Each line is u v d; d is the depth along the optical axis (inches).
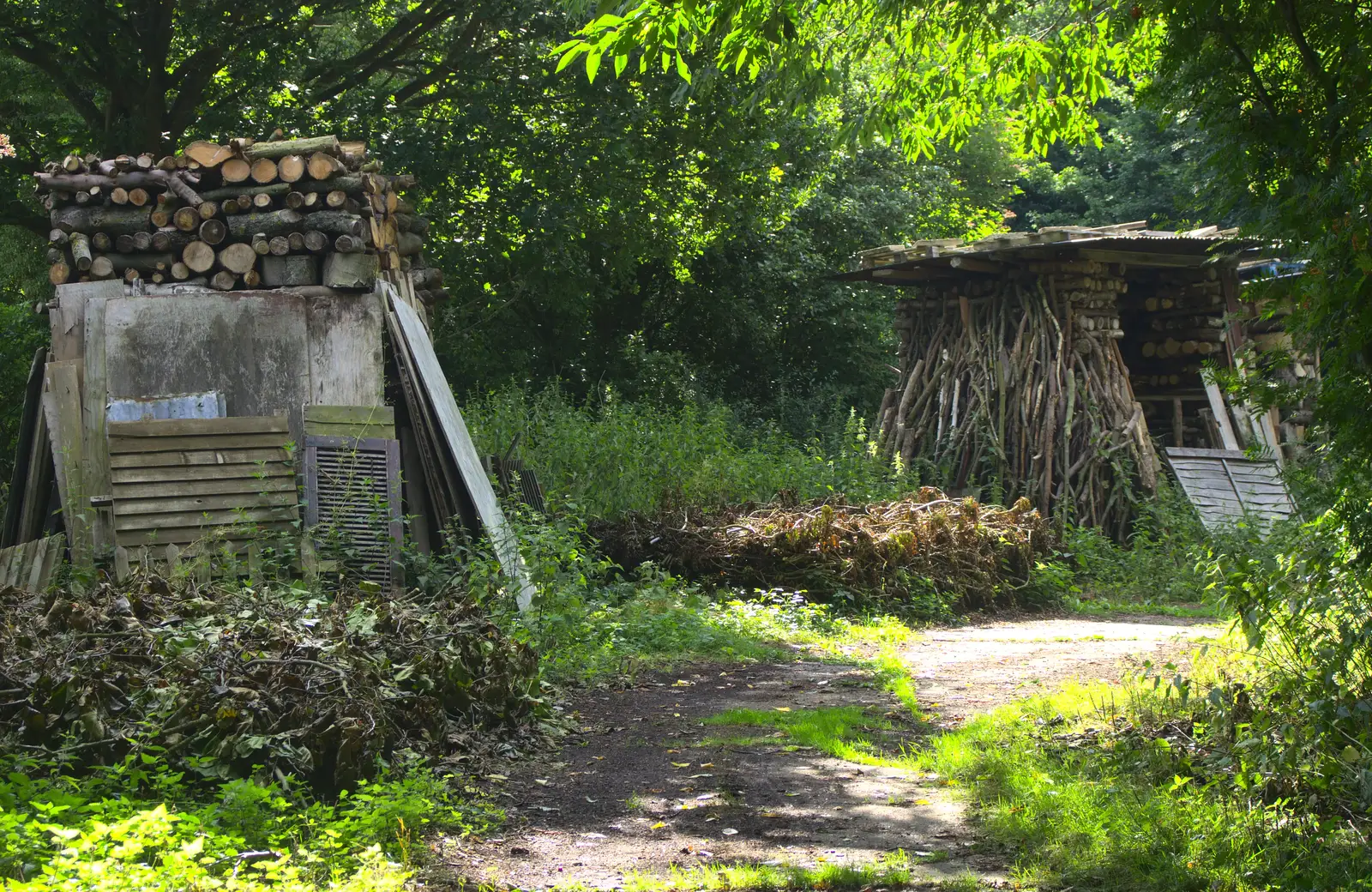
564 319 1093.8
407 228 601.6
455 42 924.6
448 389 507.5
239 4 815.7
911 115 528.7
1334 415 192.2
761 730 292.5
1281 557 231.0
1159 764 227.6
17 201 861.8
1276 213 195.6
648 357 1106.7
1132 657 374.9
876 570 518.6
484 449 661.3
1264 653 242.8
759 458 710.5
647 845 204.5
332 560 421.1
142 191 462.9
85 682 220.4
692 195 1021.2
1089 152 1550.2
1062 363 735.1
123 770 199.9
